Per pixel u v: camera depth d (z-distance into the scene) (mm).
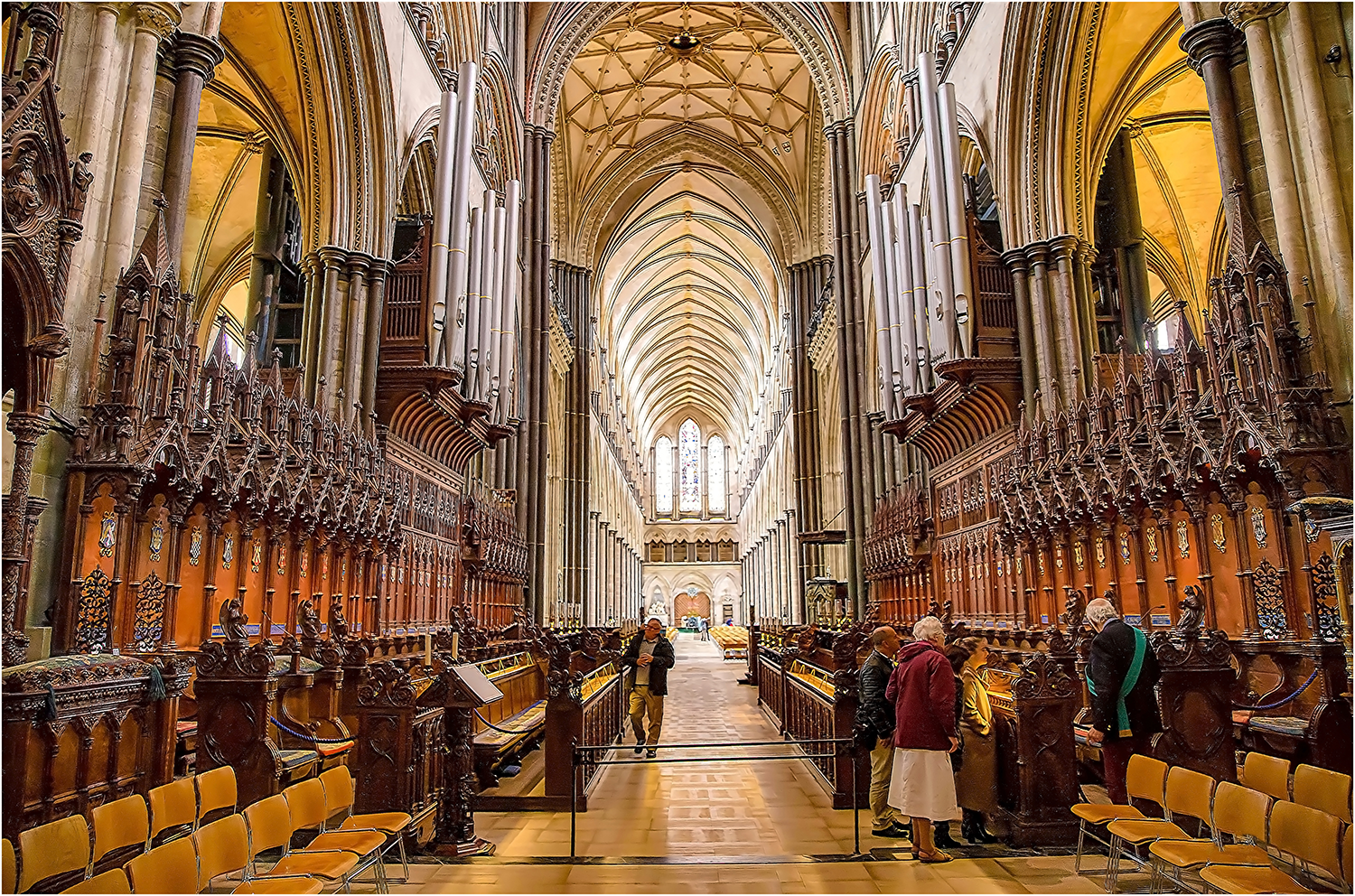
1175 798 4668
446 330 12359
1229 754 5453
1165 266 21094
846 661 9008
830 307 24000
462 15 16844
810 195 30391
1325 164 6336
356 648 7355
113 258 6281
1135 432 8648
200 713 5371
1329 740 5664
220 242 20203
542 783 8000
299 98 11609
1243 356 6613
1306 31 6562
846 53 22781
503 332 15875
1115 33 11703
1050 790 5684
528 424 22516
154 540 6621
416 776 5984
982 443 13195
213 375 7770
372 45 11656
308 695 6930
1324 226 6312
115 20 6531
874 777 6246
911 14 16766
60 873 3318
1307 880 4562
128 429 5965
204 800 4438
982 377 11867
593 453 34625
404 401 12141
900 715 5430
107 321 6168
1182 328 8078
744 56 28344
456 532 15555
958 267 11945
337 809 4922
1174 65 13656
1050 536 10797
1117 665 5406
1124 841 5375
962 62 13977
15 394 5105
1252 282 6543
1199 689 5523
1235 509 7070
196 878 3467
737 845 5984
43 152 5043
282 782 5840
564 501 28969
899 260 14203
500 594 19031
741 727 12617
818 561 27828
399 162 12906
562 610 27578
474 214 13891
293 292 14977
